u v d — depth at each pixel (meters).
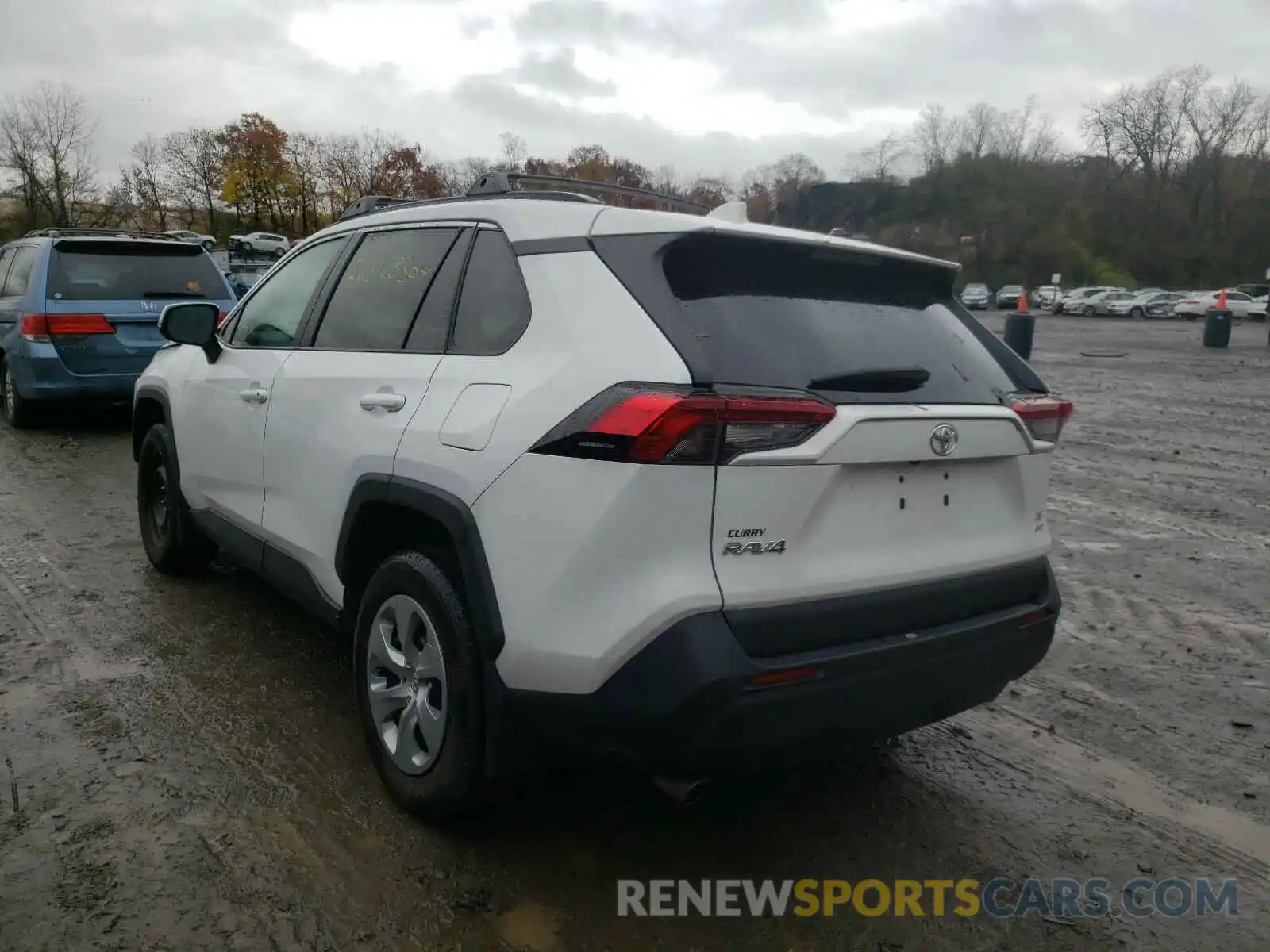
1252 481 8.63
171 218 66.75
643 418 2.35
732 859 2.98
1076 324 47.72
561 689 2.52
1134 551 6.43
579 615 2.46
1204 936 2.72
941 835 3.15
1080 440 10.77
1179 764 3.66
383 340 3.37
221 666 4.18
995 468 2.95
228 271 20.34
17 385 9.26
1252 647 4.80
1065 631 5.00
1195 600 5.48
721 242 2.65
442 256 3.26
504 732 2.73
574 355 2.59
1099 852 3.10
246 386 4.07
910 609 2.70
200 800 3.14
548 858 2.93
